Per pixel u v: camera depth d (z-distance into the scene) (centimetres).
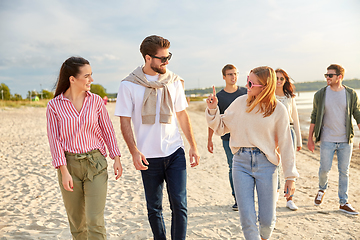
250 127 252
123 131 264
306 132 1287
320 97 414
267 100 247
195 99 9762
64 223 361
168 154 270
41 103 4144
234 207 410
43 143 991
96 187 249
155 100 267
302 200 452
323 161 416
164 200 450
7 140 1054
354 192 486
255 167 253
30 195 470
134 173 622
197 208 421
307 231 341
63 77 249
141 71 272
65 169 240
